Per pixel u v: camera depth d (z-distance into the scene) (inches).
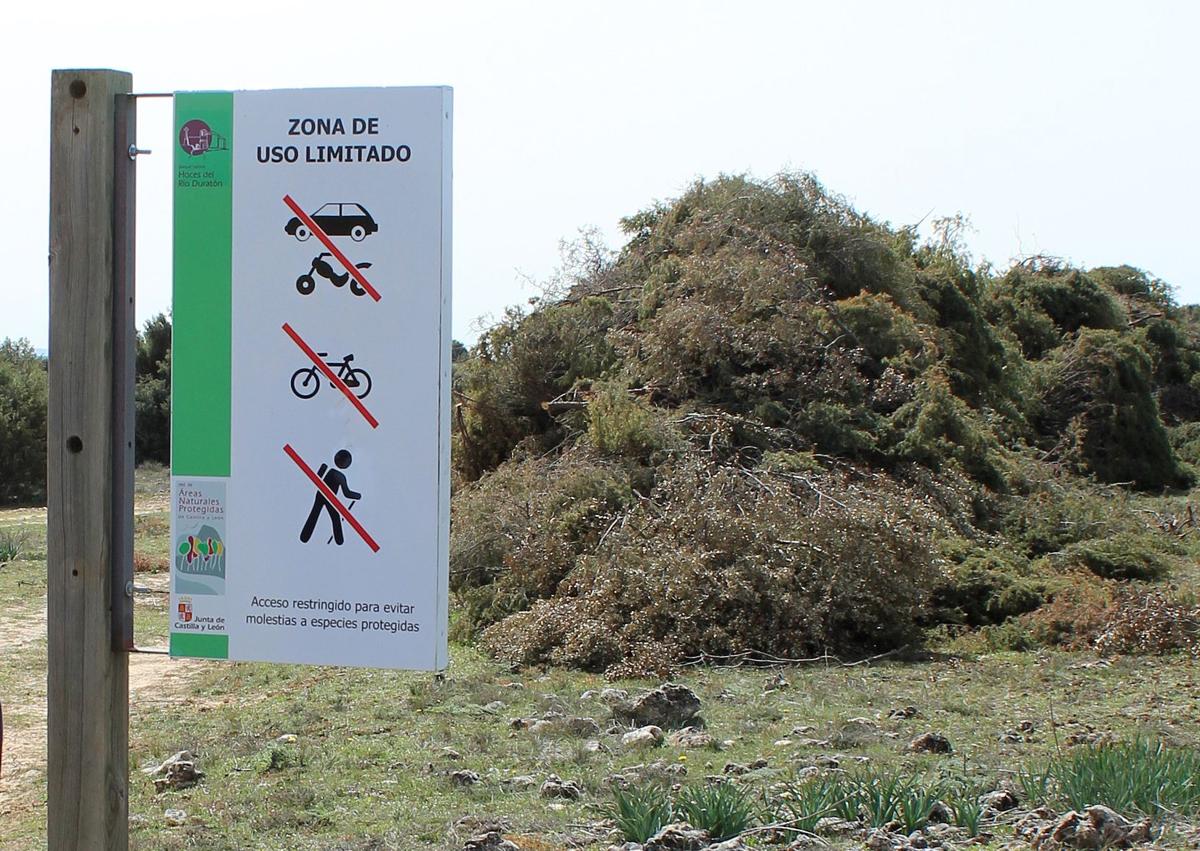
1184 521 855.7
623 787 293.7
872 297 788.0
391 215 166.7
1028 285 1430.9
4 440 1556.3
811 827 252.8
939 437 699.4
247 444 170.4
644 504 567.8
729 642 503.8
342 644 169.3
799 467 603.8
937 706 411.2
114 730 170.7
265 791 304.5
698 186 888.9
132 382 169.9
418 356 166.7
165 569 832.9
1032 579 588.1
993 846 240.4
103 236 167.2
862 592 524.4
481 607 563.2
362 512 168.4
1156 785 266.1
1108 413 1147.3
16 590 737.6
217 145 169.8
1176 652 510.6
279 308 169.5
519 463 712.4
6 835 285.7
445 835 260.8
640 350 729.6
